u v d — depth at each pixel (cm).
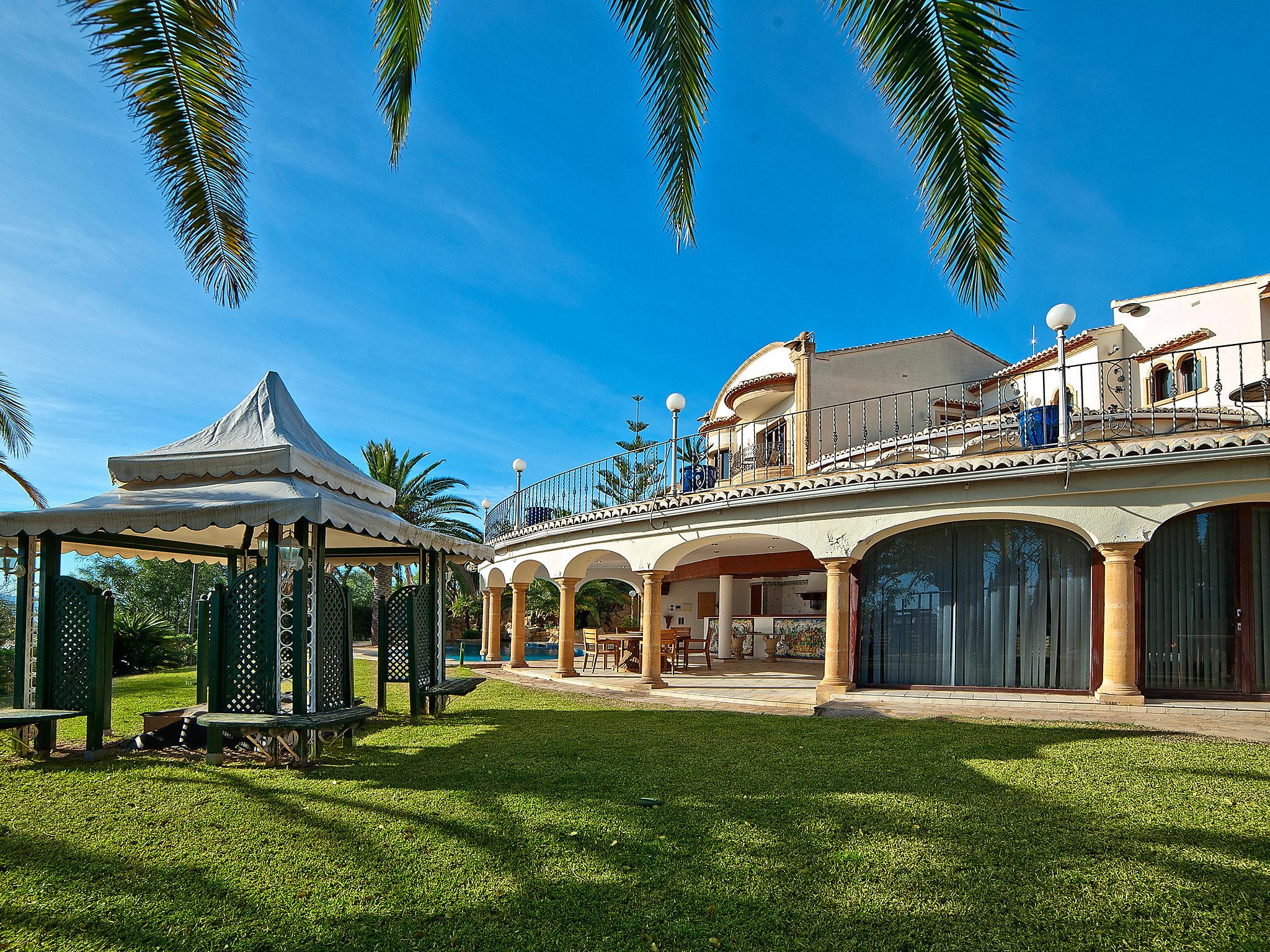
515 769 696
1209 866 441
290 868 446
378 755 770
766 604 2652
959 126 482
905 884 422
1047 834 498
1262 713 977
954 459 1112
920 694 1191
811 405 1916
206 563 1241
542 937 364
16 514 764
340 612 841
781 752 772
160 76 559
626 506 1469
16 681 788
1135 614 1066
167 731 830
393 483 2919
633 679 1585
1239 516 1089
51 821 540
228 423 920
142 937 363
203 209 648
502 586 2223
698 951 353
